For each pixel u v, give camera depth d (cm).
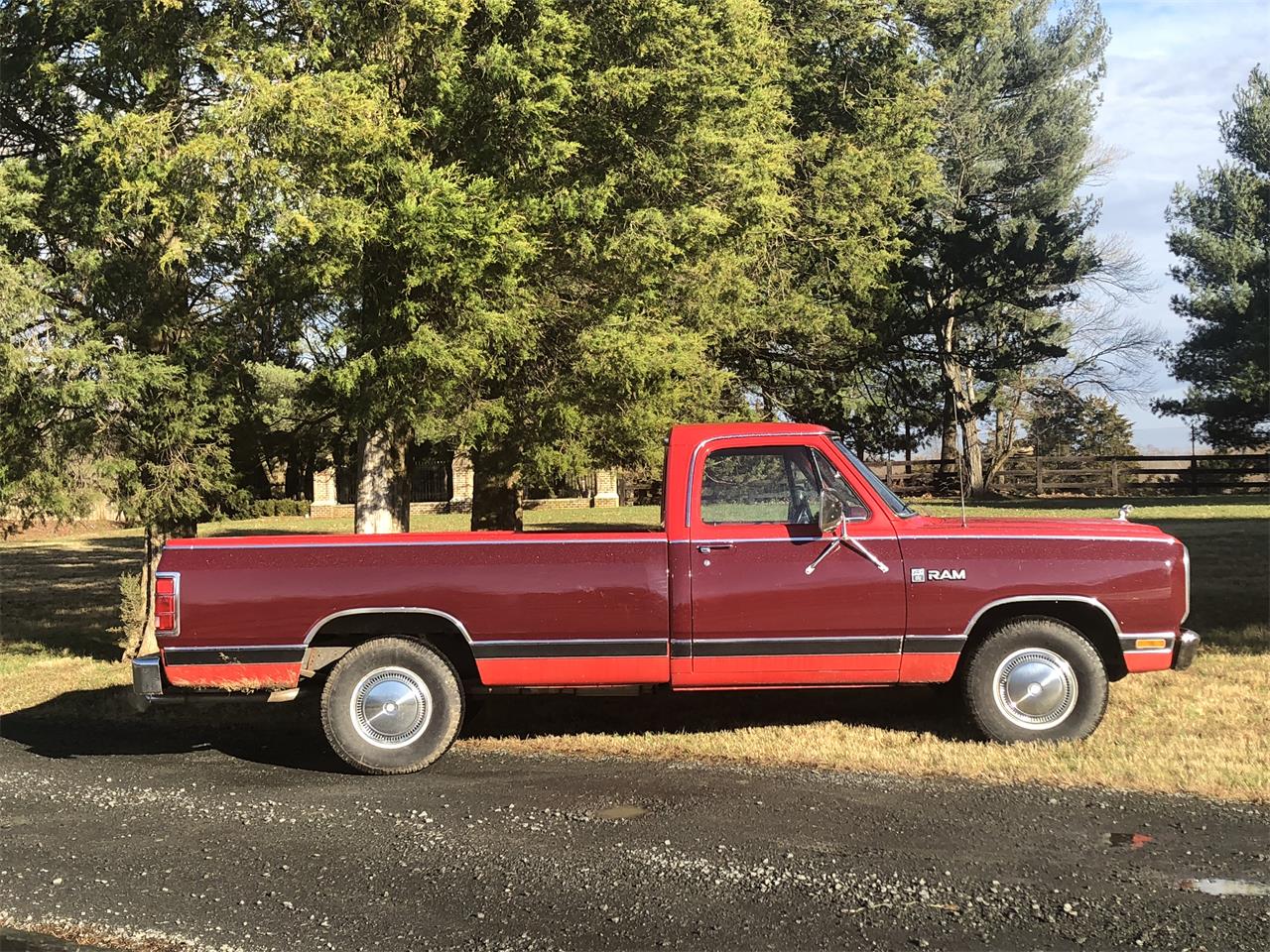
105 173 787
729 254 1145
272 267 840
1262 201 3484
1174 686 750
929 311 2898
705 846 481
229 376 930
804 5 1736
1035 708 623
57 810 560
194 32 853
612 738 679
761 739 661
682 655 614
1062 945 377
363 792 581
